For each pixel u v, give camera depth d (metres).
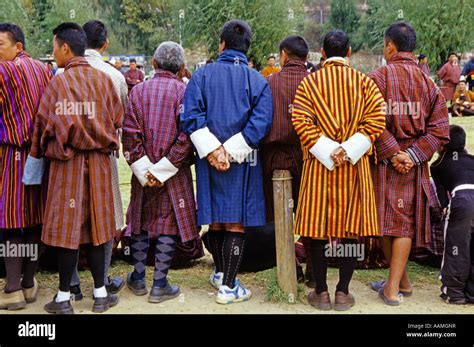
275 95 4.18
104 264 3.97
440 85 18.30
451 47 24.22
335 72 3.87
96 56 4.21
